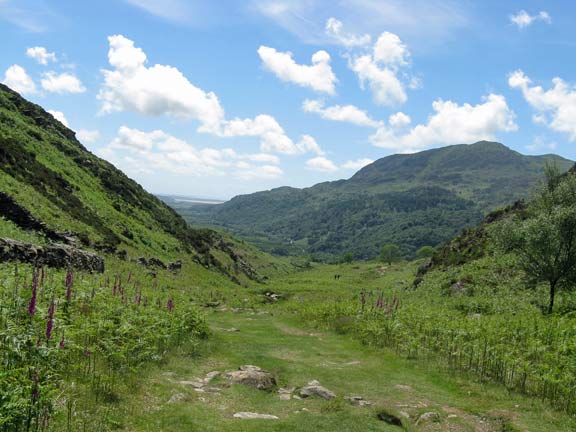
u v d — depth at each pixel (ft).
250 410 41.60
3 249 78.23
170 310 68.69
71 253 100.63
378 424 39.14
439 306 130.31
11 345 30.14
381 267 495.82
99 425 30.12
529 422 41.81
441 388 53.98
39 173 197.77
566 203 117.39
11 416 24.54
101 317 50.44
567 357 53.01
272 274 512.63
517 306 116.26
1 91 322.34
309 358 69.10
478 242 206.28
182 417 35.09
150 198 363.97
